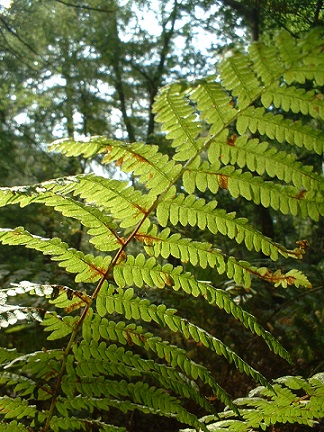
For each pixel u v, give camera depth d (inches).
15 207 91.9
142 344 21.0
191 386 20.8
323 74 17.4
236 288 42.5
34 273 43.4
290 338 41.1
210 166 19.6
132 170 19.6
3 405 20.6
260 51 17.8
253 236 20.4
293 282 21.0
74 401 20.9
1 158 128.0
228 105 18.8
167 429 38.4
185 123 19.1
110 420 38.6
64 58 164.9
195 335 20.8
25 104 151.9
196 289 20.9
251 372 20.6
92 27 159.6
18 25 144.1
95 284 44.1
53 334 20.7
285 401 22.7
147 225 20.4
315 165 95.7
